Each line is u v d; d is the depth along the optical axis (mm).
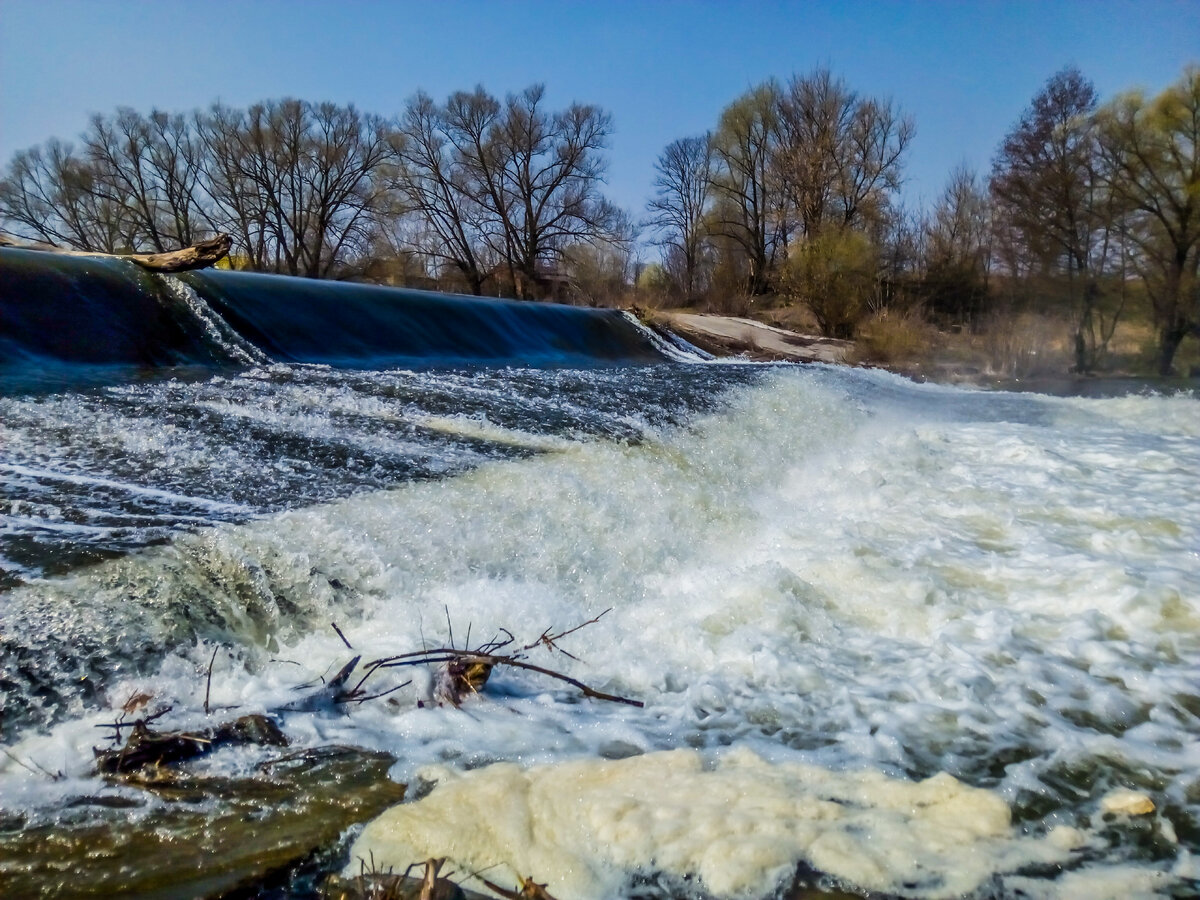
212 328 10094
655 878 2764
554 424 8422
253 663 4113
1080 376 22625
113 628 3898
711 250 48688
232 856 2760
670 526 6500
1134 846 3043
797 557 6082
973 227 36875
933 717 3971
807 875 2791
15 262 8992
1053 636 4953
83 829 2875
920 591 5488
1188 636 4898
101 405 6996
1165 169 21562
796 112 39688
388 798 3135
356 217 45750
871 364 24359
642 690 4270
